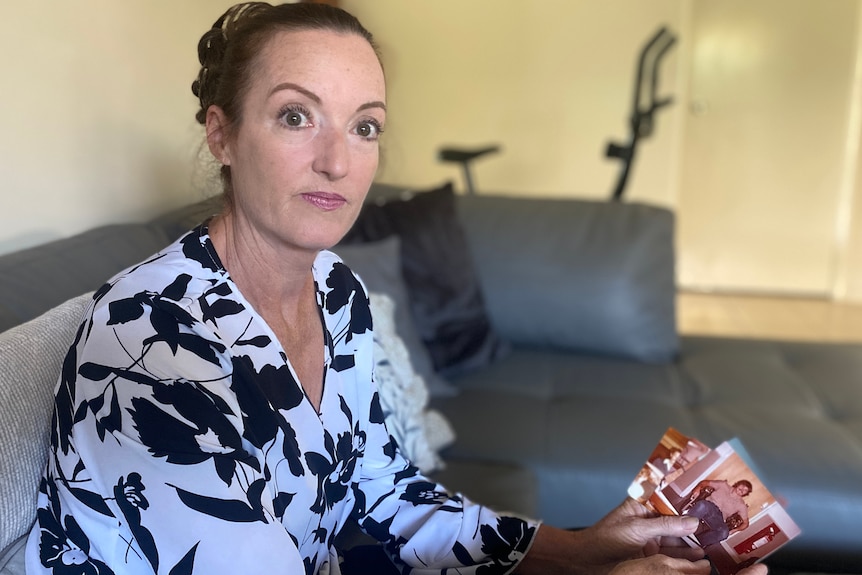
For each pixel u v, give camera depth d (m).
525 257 2.06
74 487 0.65
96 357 0.65
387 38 4.10
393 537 0.97
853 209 4.01
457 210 2.11
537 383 1.86
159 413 0.63
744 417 1.62
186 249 0.75
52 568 0.69
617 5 3.90
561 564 0.92
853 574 1.35
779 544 0.87
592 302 2.00
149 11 1.51
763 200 4.11
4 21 1.12
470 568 0.93
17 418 0.69
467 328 1.93
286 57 0.70
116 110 1.42
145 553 0.63
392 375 1.30
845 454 1.45
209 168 0.84
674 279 2.09
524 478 1.41
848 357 2.01
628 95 3.98
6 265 1.00
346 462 0.88
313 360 0.85
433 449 1.43
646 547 0.91
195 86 0.81
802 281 4.19
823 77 3.88
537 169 4.16
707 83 4.01
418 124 4.20
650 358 2.02
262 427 0.71
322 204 0.73
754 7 3.87
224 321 0.72
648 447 1.50
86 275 1.09
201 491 0.63
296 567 0.67
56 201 1.26
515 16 3.98
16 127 1.16
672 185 4.12
